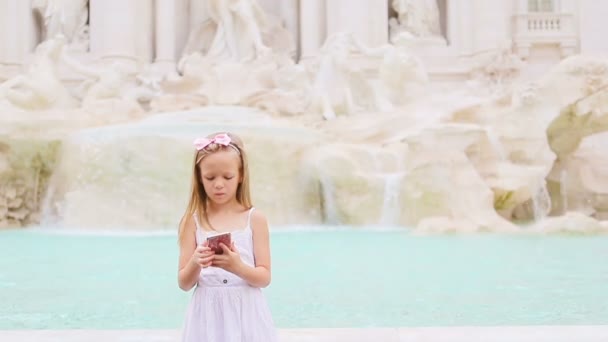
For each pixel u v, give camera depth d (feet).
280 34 87.20
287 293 22.29
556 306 20.04
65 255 32.89
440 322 18.03
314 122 66.03
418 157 49.60
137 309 19.86
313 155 51.85
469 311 19.42
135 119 65.26
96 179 49.75
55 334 13.52
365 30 84.48
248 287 9.78
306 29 85.81
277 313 19.26
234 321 9.62
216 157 9.64
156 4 86.33
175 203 48.49
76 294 22.31
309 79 77.41
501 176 52.06
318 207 51.24
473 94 73.56
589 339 12.77
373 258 31.04
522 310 19.51
